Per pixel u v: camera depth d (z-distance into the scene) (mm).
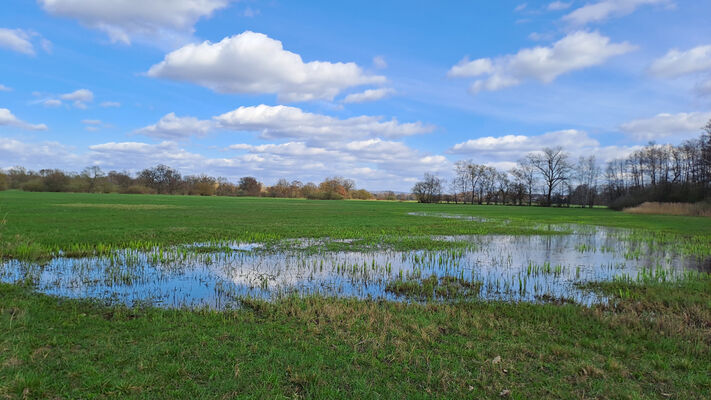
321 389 4734
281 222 29484
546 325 7316
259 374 5047
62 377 4777
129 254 14609
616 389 4922
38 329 6320
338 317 7375
